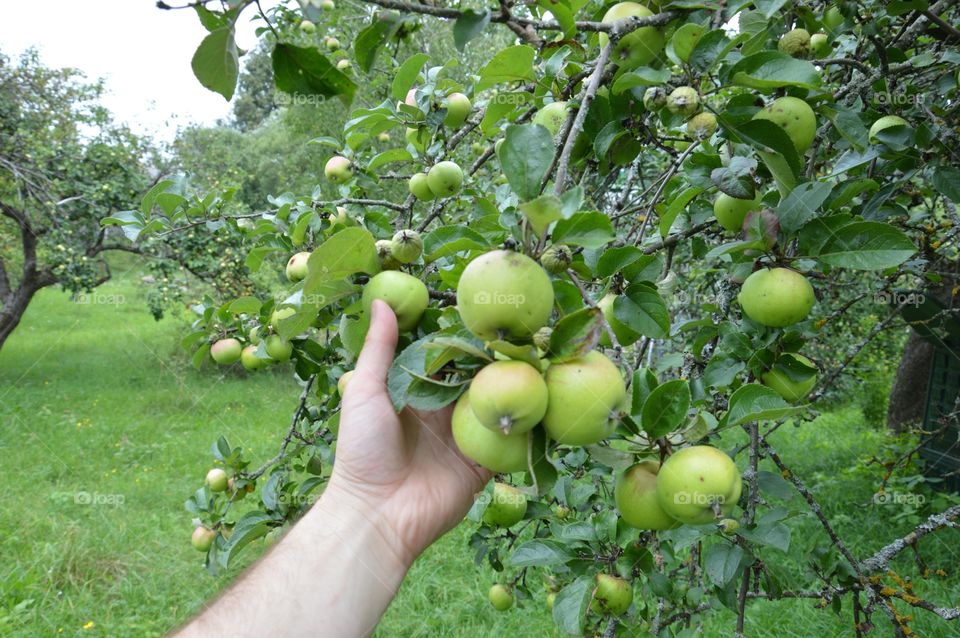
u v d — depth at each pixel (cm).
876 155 173
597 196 223
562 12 131
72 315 1577
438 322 107
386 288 113
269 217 228
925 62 192
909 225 244
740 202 149
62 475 622
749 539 155
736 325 161
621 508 109
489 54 834
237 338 244
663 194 210
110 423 793
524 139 95
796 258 132
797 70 124
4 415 795
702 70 127
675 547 164
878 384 796
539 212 82
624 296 130
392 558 122
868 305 545
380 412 122
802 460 632
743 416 105
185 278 994
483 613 400
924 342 617
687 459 98
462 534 498
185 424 803
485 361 93
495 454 92
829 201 149
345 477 125
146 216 247
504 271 84
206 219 251
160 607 411
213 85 95
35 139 891
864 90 189
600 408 88
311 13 91
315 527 121
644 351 165
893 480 488
